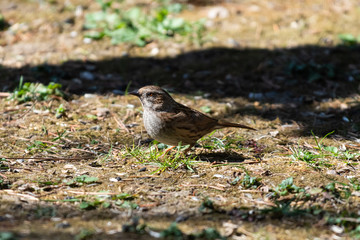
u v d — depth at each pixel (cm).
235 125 1031
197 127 971
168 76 1478
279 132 1138
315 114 1254
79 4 2030
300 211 754
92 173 901
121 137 1091
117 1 2058
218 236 664
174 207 770
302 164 945
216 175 898
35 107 1216
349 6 2055
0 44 1681
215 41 1728
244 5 2061
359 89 1402
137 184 855
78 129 1118
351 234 689
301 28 1839
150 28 1783
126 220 718
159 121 953
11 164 927
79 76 1450
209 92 1385
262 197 812
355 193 816
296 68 1485
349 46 1683
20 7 2006
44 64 1515
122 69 1515
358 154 990
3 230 655
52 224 692
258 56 1603
